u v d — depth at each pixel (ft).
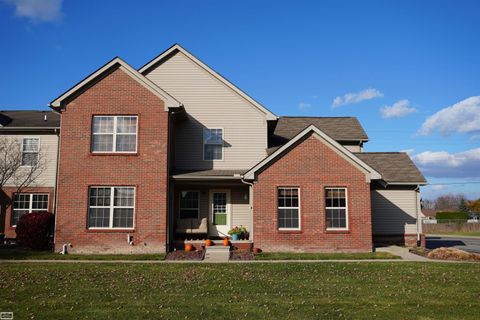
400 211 78.02
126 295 34.58
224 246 64.03
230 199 74.28
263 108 75.25
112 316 28.53
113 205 63.62
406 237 77.41
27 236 63.77
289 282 40.32
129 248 62.54
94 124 65.21
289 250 62.95
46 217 64.85
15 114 89.25
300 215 63.82
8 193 77.51
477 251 75.41
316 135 65.36
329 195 64.59
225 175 67.62
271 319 27.89
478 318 28.43
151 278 42.24
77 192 63.41
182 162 73.77
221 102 75.56
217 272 45.85
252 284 39.24
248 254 59.72
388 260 55.72
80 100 65.26
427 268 48.75
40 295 34.55
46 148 79.20
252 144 74.69
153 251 62.54
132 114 65.10
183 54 76.59
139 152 64.49
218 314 29.01
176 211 73.72
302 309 30.37
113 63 65.36
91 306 31.07
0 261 54.34
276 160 64.85
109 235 62.69
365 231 63.52
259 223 63.67
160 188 64.03
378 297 34.24
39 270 47.06
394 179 77.36
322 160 64.90
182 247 65.36
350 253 61.82
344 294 35.24
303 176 64.54
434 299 33.68
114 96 65.46
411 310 30.32
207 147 74.43
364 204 64.03
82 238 62.49
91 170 63.93
